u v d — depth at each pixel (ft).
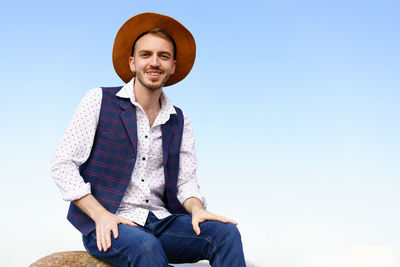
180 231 7.60
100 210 7.36
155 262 6.51
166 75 8.61
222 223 7.24
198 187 9.11
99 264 7.61
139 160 8.33
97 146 8.13
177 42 9.30
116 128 8.20
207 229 7.25
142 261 6.50
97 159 8.06
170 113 8.80
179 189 8.87
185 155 9.10
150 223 7.95
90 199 7.53
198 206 8.11
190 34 9.21
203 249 7.34
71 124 7.98
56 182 7.72
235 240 7.04
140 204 8.19
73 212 7.97
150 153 8.48
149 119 8.73
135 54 8.72
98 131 8.16
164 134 8.70
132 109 8.41
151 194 8.48
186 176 8.96
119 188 7.97
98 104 8.22
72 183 7.58
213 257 7.13
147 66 8.42
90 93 8.32
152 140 8.53
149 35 8.63
